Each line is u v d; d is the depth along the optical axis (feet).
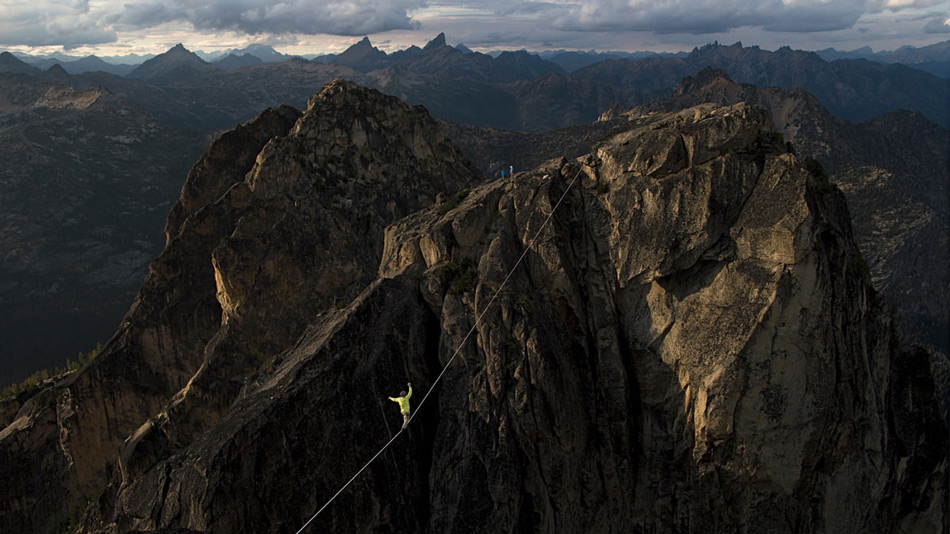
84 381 260.62
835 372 128.57
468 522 125.80
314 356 138.41
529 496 128.47
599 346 143.95
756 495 131.54
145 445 212.23
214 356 232.73
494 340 133.90
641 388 143.33
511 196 150.92
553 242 143.33
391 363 142.10
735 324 129.08
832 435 130.93
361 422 134.41
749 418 128.77
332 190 264.11
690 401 135.95
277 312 240.73
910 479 151.12
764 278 127.03
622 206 144.25
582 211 151.02
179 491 120.88
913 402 157.99
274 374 148.46
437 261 150.82
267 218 252.42
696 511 135.44
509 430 128.77
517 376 130.82
